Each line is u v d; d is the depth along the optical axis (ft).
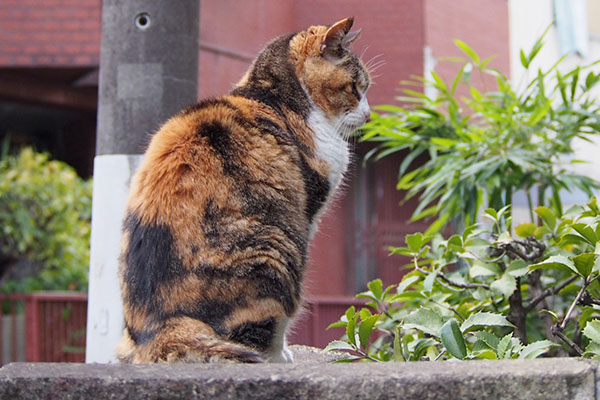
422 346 8.68
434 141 13.17
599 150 29.07
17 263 29.09
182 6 12.21
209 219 8.29
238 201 8.50
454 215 14.07
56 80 28.91
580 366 5.80
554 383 5.61
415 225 26.37
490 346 7.66
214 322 8.08
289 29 24.68
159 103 12.00
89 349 11.92
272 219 8.71
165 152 8.84
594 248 8.00
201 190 8.39
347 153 11.23
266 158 9.03
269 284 8.39
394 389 5.69
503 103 14.38
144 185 8.82
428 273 9.93
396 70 24.75
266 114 9.76
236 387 5.82
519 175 13.38
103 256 11.91
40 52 27.27
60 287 28.68
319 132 10.52
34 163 28.09
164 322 8.02
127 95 12.03
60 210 27.53
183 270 8.13
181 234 8.23
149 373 6.05
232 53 23.70
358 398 5.72
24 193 26.68
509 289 8.88
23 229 26.30
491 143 13.01
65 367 6.31
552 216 9.42
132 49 12.07
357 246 26.61
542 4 29.76
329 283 26.21
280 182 8.99
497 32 27.86
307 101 10.58
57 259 28.04
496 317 7.81
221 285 8.13
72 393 5.95
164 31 12.08
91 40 27.30
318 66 10.82
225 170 8.62
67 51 27.30
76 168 33.55
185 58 12.19
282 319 8.63
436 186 13.42
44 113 32.04
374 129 14.49
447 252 10.55
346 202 26.68
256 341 8.29
